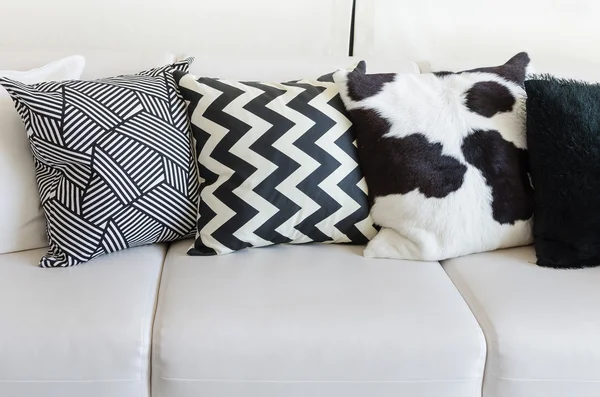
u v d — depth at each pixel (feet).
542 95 4.48
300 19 6.21
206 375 3.60
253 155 4.43
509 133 4.60
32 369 3.52
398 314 3.77
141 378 3.61
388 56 6.38
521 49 6.38
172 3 6.09
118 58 5.21
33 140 4.16
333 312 3.76
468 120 4.54
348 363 3.62
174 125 4.57
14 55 5.12
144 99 4.48
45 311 3.68
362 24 6.25
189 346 3.58
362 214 4.59
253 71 5.27
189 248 4.56
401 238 4.50
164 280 4.15
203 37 6.23
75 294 3.86
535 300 3.93
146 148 4.33
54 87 4.28
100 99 4.31
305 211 4.45
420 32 6.30
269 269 4.25
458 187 4.42
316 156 4.46
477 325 3.77
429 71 5.50
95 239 4.24
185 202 4.56
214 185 4.48
